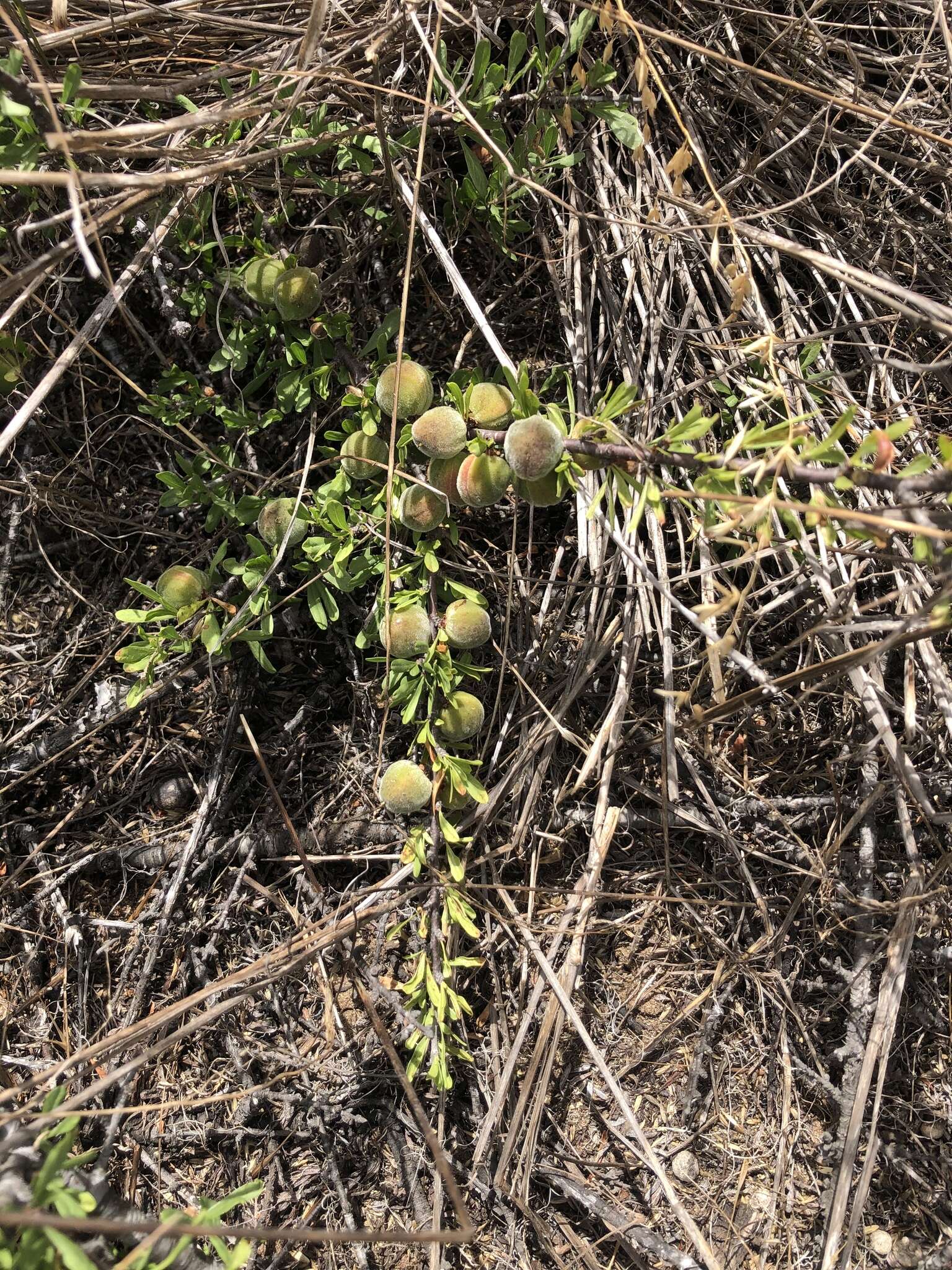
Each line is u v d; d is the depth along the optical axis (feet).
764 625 1.12
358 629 1.14
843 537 1.05
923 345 1.13
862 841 1.09
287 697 1.16
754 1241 1.08
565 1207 1.09
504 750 1.11
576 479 0.93
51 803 1.15
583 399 1.07
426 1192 1.08
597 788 1.13
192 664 1.11
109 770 1.15
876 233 1.14
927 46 1.08
